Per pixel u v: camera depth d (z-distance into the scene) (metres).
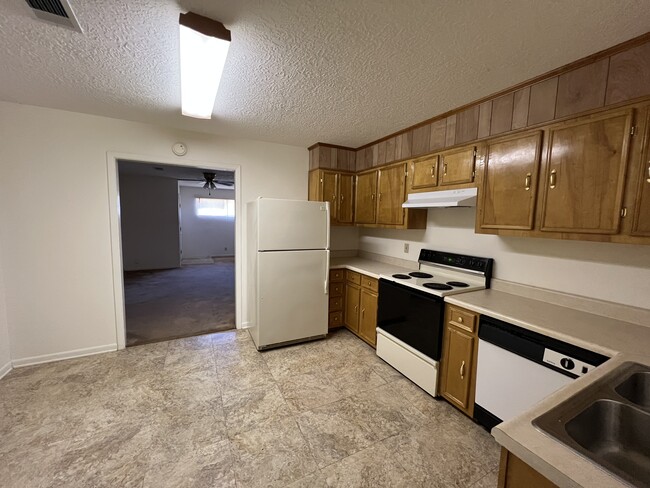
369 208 3.30
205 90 1.86
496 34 1.32
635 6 1.11
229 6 1.18
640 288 1.54
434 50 1.46
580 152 1.50
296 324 2.98
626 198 1.34
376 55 1.52
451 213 2.63
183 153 2.92
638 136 1.30
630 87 1.33
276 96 2.05
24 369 2.42
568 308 1.78
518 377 1.56
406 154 2.76
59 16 1.24
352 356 2.79
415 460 1.58
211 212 9.27
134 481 1.42
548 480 0.63
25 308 2.45
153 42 1.45
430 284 2.30
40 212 2.44
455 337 1.96
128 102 2.25
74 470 1.47
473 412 1.84
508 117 1.86
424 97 2.02
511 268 2.14
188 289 5.26
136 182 6.90
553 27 1.26
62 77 1.83
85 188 2.58
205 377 2.37
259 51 1.50
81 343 2.67
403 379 2.40
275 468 1.51
